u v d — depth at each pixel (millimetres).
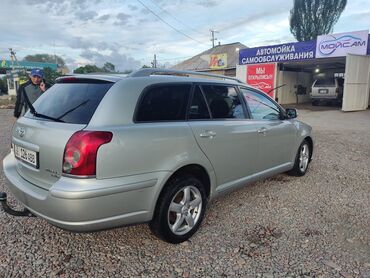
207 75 3934
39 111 3172
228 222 3715
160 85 3164
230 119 3809
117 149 2652
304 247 3186
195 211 3389
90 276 2713
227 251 3113
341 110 17547
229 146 3684
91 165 2545
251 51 21609
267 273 2777
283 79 21984
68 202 2500
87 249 3119
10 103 25188
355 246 3209
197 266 2873
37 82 5805
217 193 3658
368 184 5066
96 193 2549
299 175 5367
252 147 4066
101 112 2723
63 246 3158
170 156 3021
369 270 2816
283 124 4738
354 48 16750
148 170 2865
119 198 2688
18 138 3238
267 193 4633
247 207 4133
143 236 3371
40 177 2865
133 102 2898
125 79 2975
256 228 3578
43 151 2779
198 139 3283
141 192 2826
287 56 19641
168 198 3045
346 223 3703
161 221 3039
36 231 3432
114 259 2963
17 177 3146
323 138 9203
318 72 24719
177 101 3266
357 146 8008
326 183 5094
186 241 3295
